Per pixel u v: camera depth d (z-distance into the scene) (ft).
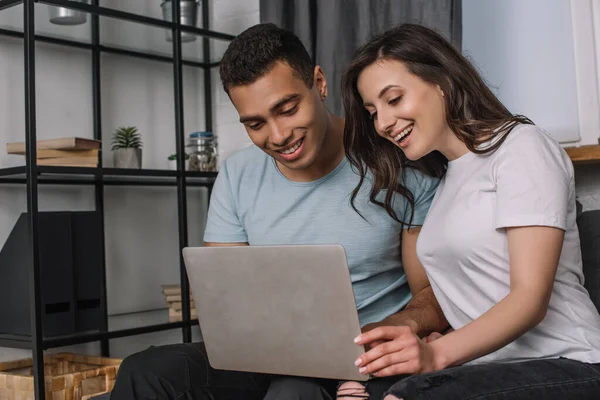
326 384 4.55
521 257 3.99
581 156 6.16
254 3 9.73
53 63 8.54
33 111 6.94
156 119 9.66
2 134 8.10
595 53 7.05
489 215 4.29
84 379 6.98
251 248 4.03
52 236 7.45
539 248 3.97
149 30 9.46
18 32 8.13
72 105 8.71
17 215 8.25
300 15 8.41
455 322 4.75
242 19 9.85
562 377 3.82
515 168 4.15
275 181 5.57
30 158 6.91
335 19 8.07
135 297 9.25
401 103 4.49
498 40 7.64
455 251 4.44
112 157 9.07
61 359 7.98
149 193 9.52
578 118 7.17
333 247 3.77
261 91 4.74
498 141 4.36
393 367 3.84
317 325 3.99
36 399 6.78
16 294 7.41
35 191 6.93
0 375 7.12
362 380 3.98
